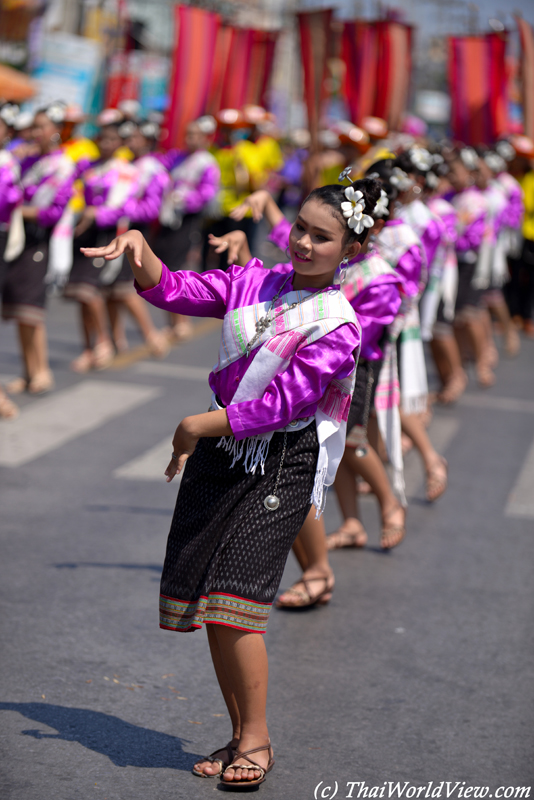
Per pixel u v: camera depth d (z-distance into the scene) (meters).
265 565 4.68
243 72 21.11
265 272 4.91
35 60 23.28
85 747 5.14
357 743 5.37
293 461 4.75
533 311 21.77
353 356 4.75
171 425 11.95
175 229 17.98
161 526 8.66
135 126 14.94
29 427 11.49
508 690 6.09
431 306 10.73
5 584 7.21
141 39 26.75
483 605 7.42
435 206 11.91
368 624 6.98
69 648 6.29
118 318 15.84
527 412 14.05
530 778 5.11
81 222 14.49
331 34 18.72
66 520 8.65
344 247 4.65
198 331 18.64
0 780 4.78
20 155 12.76
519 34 19.94
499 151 17.03
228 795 4.79
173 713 5.59
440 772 5.12
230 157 20.23
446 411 13.84
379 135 18.84
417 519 9.40
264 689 4.79
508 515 9.63
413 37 20.67
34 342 12.88
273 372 4.59
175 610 4.73
